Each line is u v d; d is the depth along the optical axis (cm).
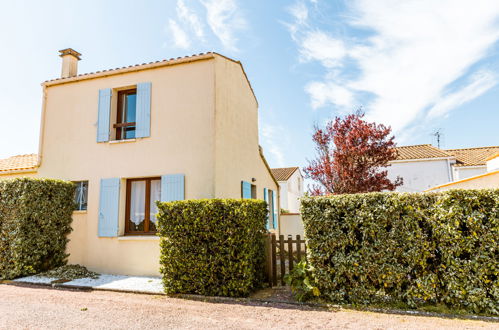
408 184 2019
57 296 650
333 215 588
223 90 955
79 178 984
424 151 2120
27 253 821
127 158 940
